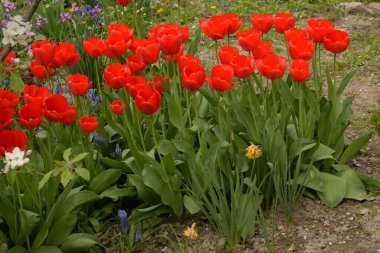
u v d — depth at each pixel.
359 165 2.85
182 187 2.71
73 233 2.63
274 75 2.56
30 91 2.51
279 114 2.87
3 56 2.45
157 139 2.77
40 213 2.48
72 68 3.50
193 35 4.13
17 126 2.85
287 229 2.58
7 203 2.43
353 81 3.53
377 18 4.34
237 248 2.54
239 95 2.90
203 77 2.50
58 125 2.84
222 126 2.66
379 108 3.24
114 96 2.90
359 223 2.58
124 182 2.80
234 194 2.51
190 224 2.66
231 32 2.73
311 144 2.67
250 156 2.49
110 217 2.74
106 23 3.90
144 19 4.42
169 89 2.84
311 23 2.76
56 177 2.49
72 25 4.07
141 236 2.57
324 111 2.73
